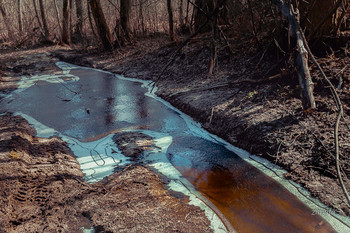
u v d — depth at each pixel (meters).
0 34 32.62
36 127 8.97
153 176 6.21
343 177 5.47
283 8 7.05
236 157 6.89
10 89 13.44
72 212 5.11
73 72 16.73
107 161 6.93
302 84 7.05
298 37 6.88
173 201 5.42
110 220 4.89
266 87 8.82
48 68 17.95
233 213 5.11
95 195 5.55
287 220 4.88
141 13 21.16
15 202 5.25
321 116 6.82
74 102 11.34
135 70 15.22
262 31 11.52
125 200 5.40
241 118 7.77
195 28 15.98
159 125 8.86
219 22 14.58
